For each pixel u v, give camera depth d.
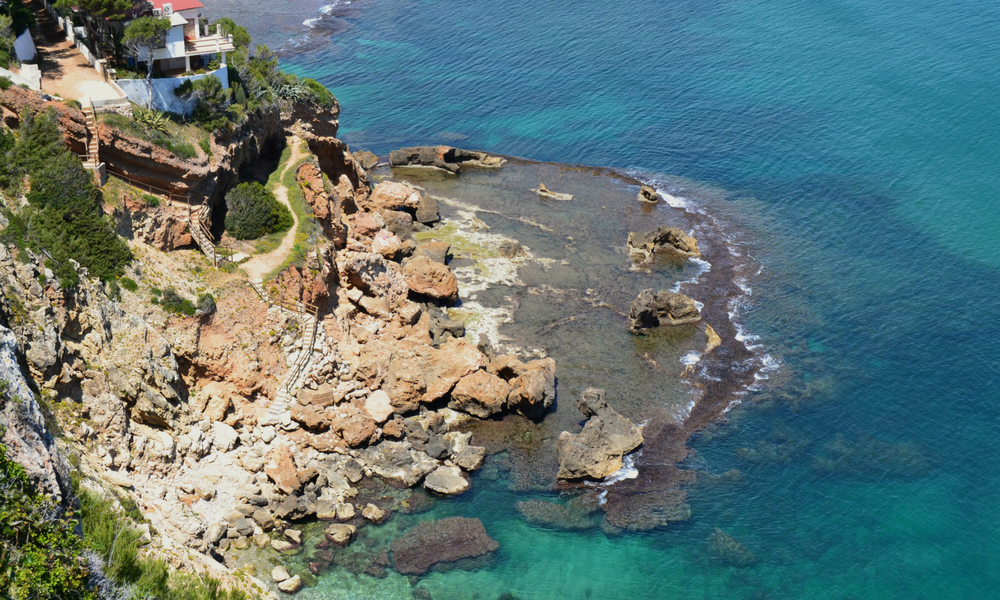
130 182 65.62
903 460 67.94
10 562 34.00
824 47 156.62
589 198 111.44
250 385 64.38
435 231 99.31
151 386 58.28
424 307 83.19
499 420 71.44
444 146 118.25
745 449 69.44
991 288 90.62
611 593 56.56
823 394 75.88
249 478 60.78
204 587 44.03
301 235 73.75
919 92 137.00
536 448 68.75
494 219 104.06
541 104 140.50
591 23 175.00
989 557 59.56
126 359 57.06
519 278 91.44
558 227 103.19
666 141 128.12
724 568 58.66
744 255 98.88
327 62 155.88
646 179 117.69
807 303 89.44
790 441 70.25
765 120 132.75
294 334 67.69
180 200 68.00
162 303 61.22
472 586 56.06
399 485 63.88
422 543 58.94
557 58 158.50
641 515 62.66
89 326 55.78
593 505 63.47
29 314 51.22
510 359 73.00
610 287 91.25
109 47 73.25
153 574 41.34
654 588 57.12
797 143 125.56
